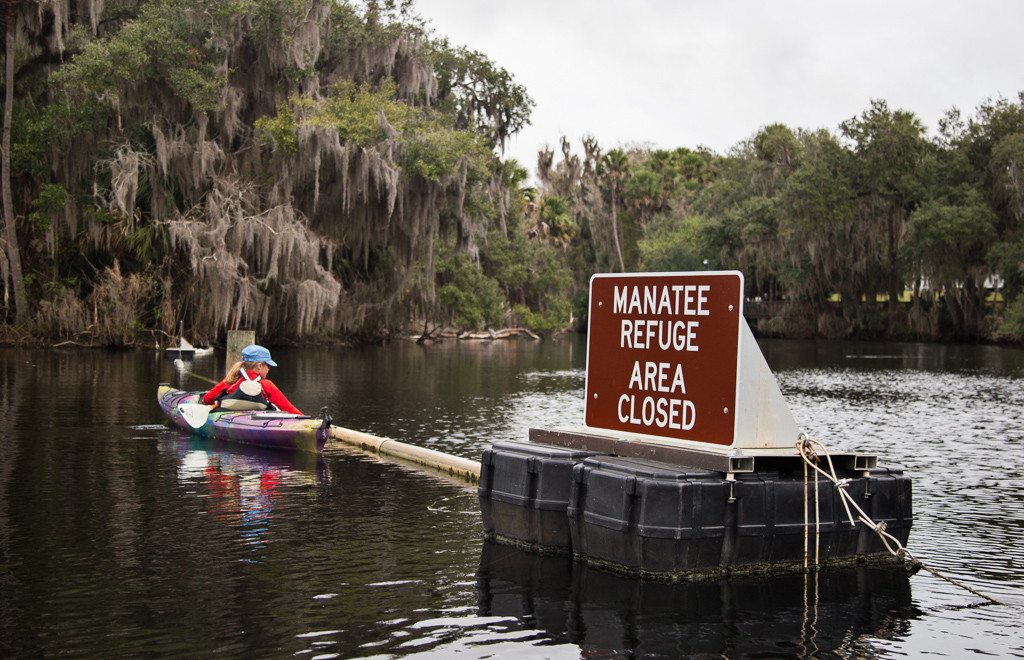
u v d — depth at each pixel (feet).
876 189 196.24
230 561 24.48
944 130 196.54
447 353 141.79
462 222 138.00
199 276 115.24
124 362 95.40
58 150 110.42
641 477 22.75
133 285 114.01
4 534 26.91
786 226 197.88
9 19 104.37
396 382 84.64
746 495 23.02
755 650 18.74
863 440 51.83
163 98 112.88
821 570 24.29
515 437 48.98
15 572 23.24
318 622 19.90
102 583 22.40
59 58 114.32
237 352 61.72
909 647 19.06
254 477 36.63
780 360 137.49
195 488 34.27
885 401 75.97
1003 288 196.24
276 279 116.88
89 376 78.28
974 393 83.76
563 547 25.48
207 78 110.01
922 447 48.96
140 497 32.48
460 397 71.77
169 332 115.03
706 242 218.59
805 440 23.94
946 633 19.85
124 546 25.80
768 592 22.36
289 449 43.01
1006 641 19.40
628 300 26.43
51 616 20.06
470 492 34.09
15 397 61.98
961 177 191.31
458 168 132.26
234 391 47.29
